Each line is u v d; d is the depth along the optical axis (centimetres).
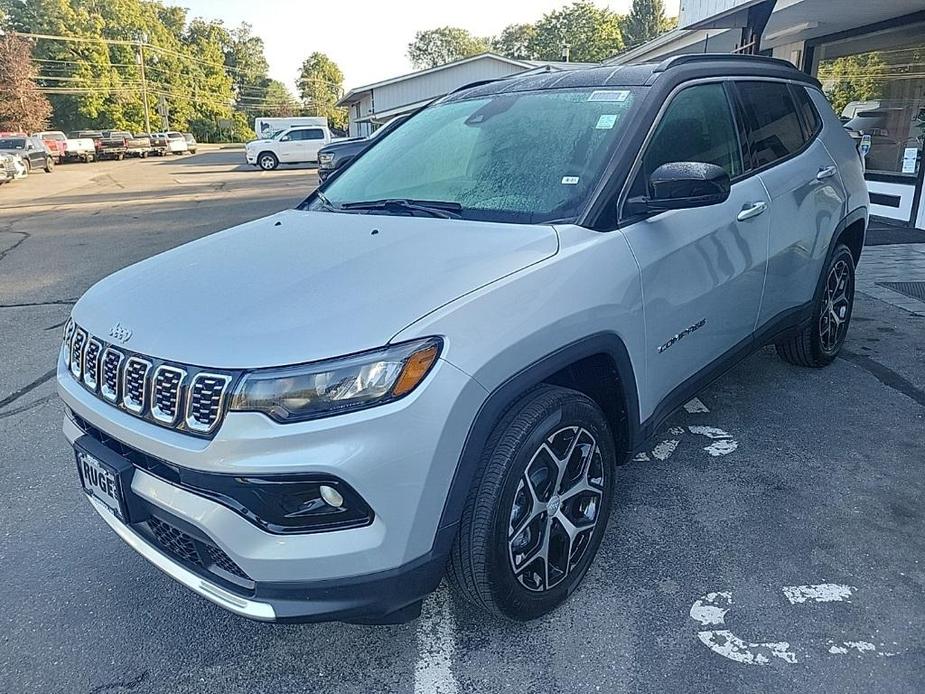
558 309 225
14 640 247
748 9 902
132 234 1232
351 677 227
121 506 214
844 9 900
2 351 579
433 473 195
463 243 239
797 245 371
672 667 224
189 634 249
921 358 475
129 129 7212
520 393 214
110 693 224
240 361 189
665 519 304
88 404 224
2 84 5250
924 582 259
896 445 361
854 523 297
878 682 214
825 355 450
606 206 257
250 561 190
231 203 1708
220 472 187
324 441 184
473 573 218
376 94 3431
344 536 190
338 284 217
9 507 335
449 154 317
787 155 375
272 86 11119
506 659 231
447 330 199
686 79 309
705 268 295
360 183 334
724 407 409
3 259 1021
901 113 981
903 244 841
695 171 251
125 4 7612
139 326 216
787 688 214
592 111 296
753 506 311
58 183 2608
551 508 237
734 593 256
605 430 255
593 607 252
